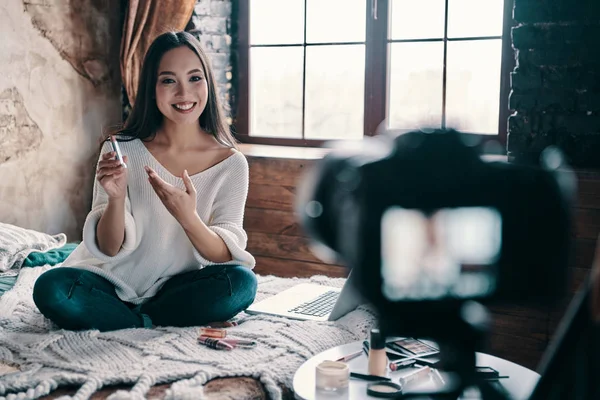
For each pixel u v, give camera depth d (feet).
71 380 5.82
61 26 13.23
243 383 5.94
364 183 2.04
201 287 7.55
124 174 7.20
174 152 8.02
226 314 7.66
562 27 10.50
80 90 13.70
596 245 9.73
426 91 12.94
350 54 13.58
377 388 5.23
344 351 6.17
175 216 7.27
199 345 6.77
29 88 12.75
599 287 2.57
